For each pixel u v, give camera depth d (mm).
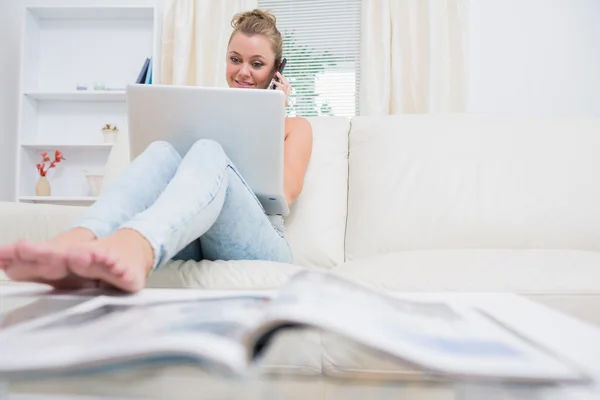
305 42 3205
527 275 835
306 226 1408
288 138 1426
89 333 353
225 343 304
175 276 875
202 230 792
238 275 885
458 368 294
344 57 3172
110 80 3283
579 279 817
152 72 2988
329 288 476
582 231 1270
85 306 473
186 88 924
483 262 903
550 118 1498
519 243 1282
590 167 1348
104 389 309
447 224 1324
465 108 2703
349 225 1450
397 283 857
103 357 295
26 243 525
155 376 309
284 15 3209
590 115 2781
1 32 3186
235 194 945
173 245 691
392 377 367
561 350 337
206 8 2951
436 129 1498
